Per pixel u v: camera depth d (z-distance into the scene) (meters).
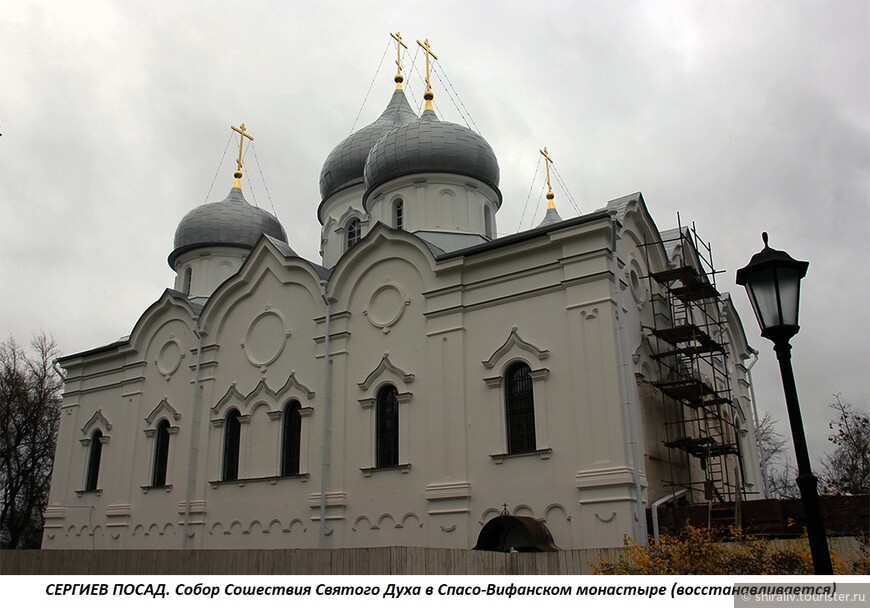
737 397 35.56
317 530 26.31
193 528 29.94
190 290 39.78
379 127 40.47
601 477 20.98
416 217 32.59
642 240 27.06
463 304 25.30
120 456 34.31
